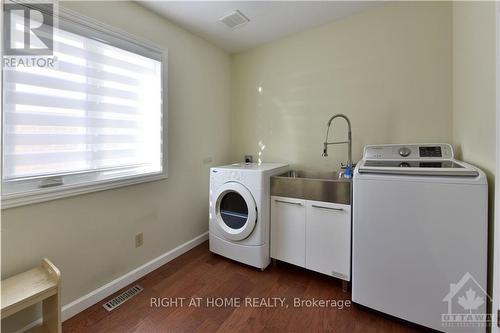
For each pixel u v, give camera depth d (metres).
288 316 1.45
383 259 1.35
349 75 2.11
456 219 1.17
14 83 1.21
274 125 2.58
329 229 1.70
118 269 1.71
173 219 2.18
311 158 2.36
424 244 1.24
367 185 1.38
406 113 1.88
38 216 1.30
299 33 2.36
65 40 1.39
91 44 1.52
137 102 1.83
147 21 1.88
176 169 2.20
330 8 1.96
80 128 1.48
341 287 1.74
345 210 1.63
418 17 1.81
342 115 2.01
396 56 1.91
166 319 1.43
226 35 2.39
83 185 1.47
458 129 1.61
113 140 1.68
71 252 1.44
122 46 1.68
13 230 1.21
